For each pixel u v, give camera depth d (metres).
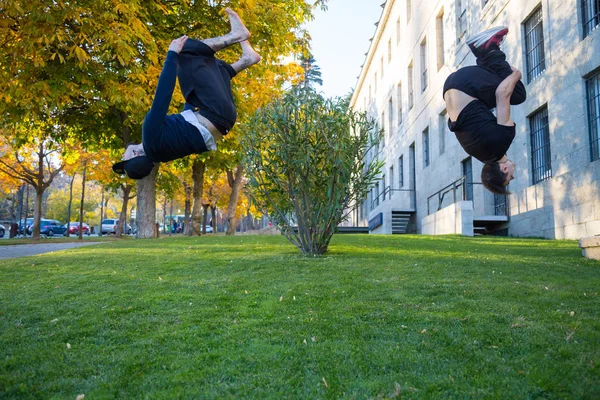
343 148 9.58
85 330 5.17
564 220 14.43
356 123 9.98
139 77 13.65
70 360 4.38
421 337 4.70
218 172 30.58
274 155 9.80
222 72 4.41
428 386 3.60
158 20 15.18
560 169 14.71
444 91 4.25
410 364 4.05
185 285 7.23
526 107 16.81
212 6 15.27
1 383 3.87
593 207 13.03
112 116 19.12
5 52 10.98
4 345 4.79
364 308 5.73
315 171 9.69
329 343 4.60
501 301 5.83
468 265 8.53
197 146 4.08
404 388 3.58
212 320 5.47
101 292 6.87
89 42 12.02
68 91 13.14
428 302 5.92
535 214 16.17
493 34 4.19
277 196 10.35
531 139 16.88
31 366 4.27
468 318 5.17
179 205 68.88
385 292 6.49
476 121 4.03
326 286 6.90
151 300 6.33
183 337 4.92
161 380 3.90
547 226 15.41
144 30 12.09
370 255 10.05
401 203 32.34
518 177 17.48
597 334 4.54
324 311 5.65
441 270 7.99
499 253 10.41
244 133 10.06
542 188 15.73
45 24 10.70
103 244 14.79
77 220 65.38
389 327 5.04
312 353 4.36
